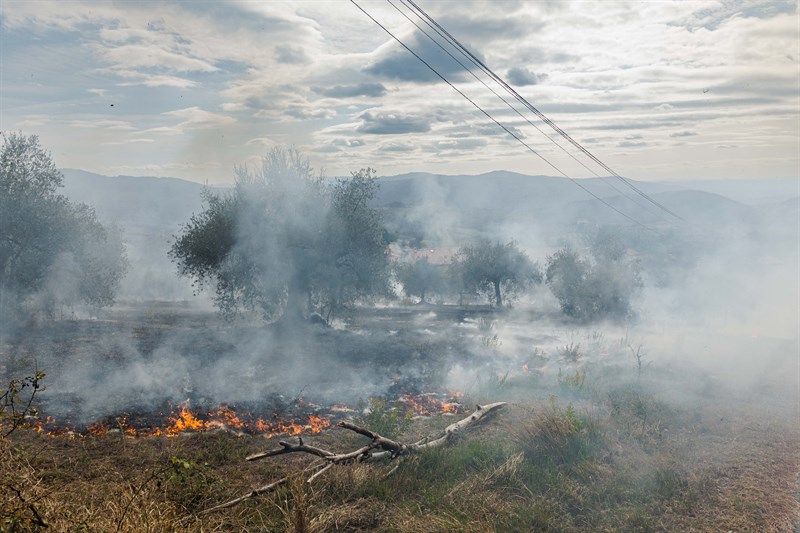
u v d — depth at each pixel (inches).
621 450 347.3
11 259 985.5
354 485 284.7
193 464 255.1
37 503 200.4
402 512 260.5
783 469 327.3
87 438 358.0
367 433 313.6
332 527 245.9
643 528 249.8
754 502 277.3
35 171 1004.6
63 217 1015.0
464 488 288.4
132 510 210.2
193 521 231.1
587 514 262.4
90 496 241.1
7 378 538.0
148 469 297.0
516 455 323.9
